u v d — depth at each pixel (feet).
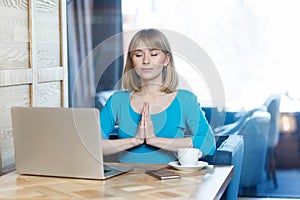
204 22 12.55
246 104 12.51
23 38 8.63
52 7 9.71
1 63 7.95
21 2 8.53
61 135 6.37
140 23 13.01
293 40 12.25
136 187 6.00
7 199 5.61
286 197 12.50
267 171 12.55
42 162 6.59
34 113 6.42
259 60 12.41
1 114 7.92
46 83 9.46
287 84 12.35
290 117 12.41
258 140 12.53
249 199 12.62
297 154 12.41
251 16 12.36
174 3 12.74
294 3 12.17
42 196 5.70
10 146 8.20
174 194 5.67
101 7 13.19
